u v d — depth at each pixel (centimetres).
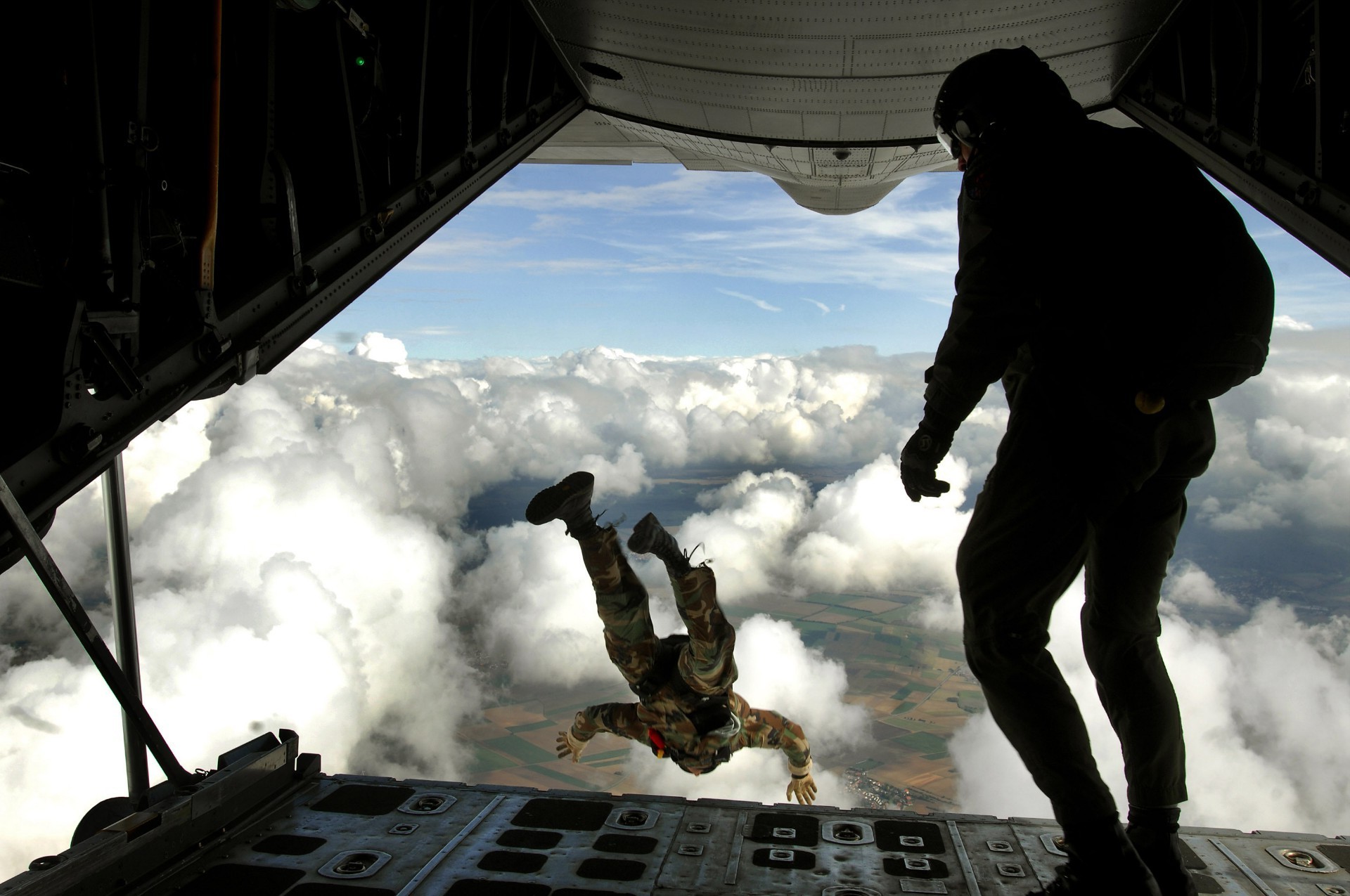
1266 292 157
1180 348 152
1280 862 246
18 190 207
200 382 253
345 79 357
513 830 269
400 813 282
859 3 446
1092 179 157
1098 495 157
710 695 301
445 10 464
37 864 206
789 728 312
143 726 235
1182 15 470
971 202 165
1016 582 161
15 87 208
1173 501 175
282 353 311
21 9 205
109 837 221
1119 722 189
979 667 168
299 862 247
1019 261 158
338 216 362
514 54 546
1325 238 378
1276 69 418
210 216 251
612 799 294
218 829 259
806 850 256
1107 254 155
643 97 634
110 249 220
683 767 318
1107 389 155
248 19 302
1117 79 556
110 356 212
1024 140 161
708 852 254
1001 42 488
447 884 234
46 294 199
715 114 641
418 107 421
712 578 283
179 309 252
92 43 206
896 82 545
